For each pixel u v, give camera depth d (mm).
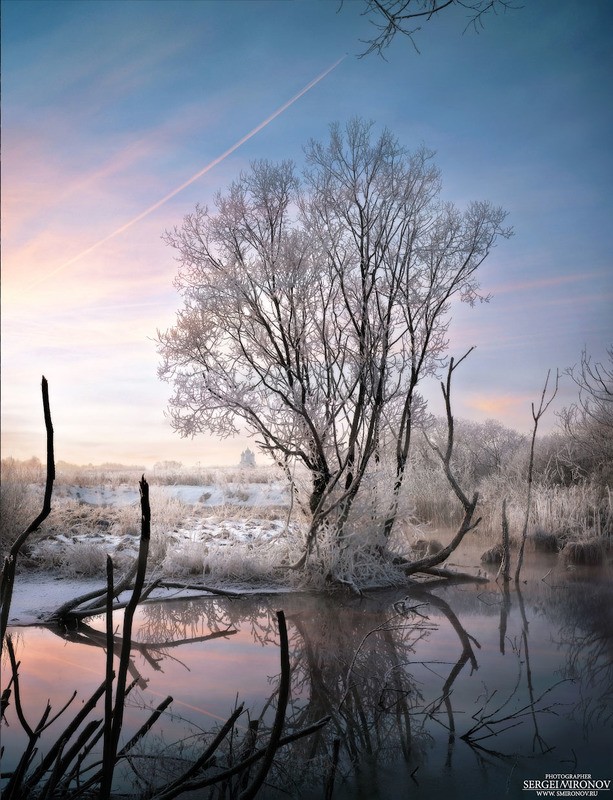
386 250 7566
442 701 3688
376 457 7863
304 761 2922
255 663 4500
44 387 1598
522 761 2914
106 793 1825
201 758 2246
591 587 6684
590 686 3863
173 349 7359
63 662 4531
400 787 2668
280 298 7258
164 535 8625
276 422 7273
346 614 5949
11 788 2156
